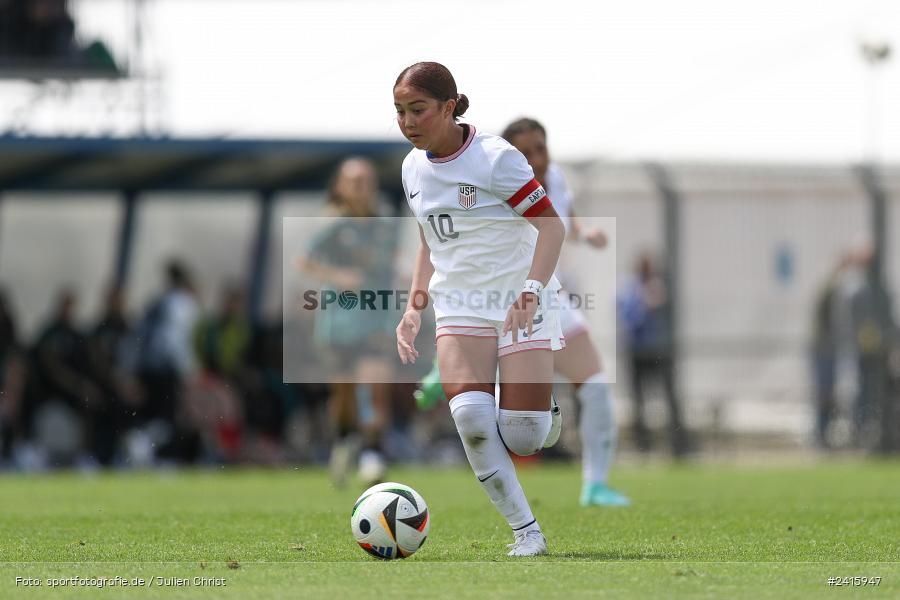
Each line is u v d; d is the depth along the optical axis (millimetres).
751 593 16938
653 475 51812
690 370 65250
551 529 26500
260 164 64375
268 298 68562
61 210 67000
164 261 67938
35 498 38594
